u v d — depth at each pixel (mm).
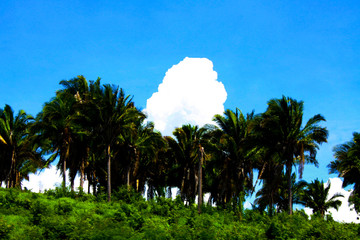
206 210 27875
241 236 18234
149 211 24094
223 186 38375
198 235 16328
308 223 24453
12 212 18750
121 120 32188
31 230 14648
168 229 17516
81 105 31609
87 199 28672
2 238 13883
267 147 34188
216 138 39812
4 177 42406
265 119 32875
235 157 38469
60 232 14469
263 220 26578
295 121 33000
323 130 32062
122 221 17469
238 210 28844
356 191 39812
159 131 41750
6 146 40469
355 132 39844
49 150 42531
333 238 19859
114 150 40312
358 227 23375
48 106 36281
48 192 28500
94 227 14898
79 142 39188
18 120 40969
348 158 39438
